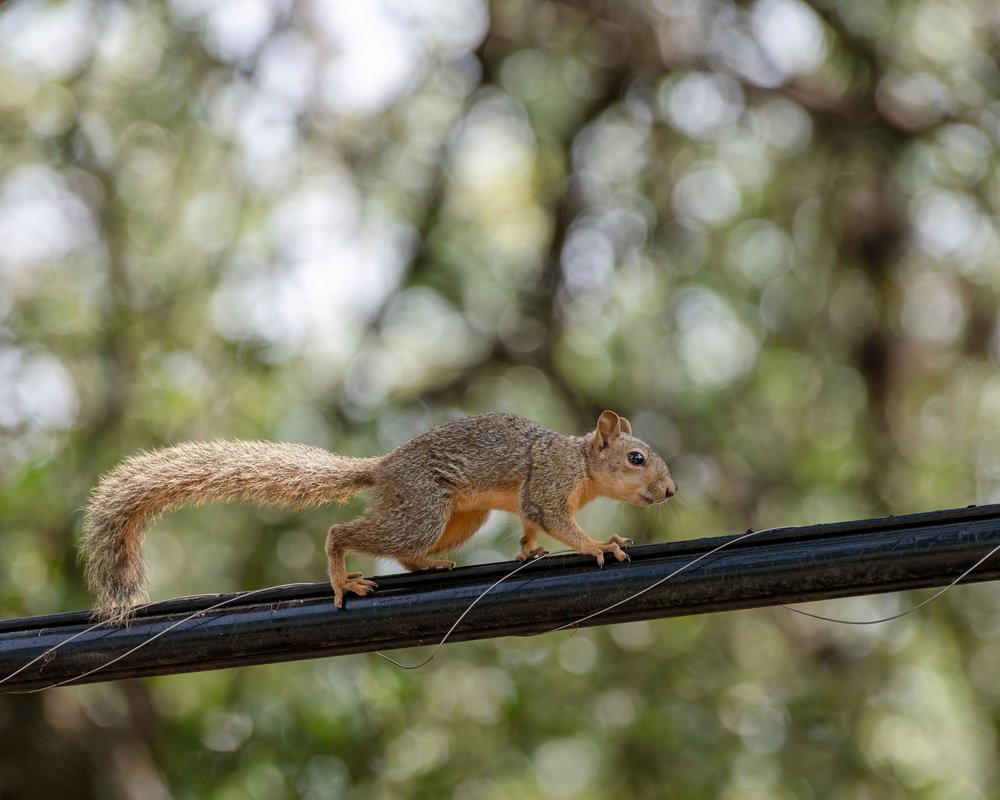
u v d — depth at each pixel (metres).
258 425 15.02
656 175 17.98
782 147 18.23
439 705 15.29
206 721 14.69
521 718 15.08
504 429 8.47
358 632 7.11
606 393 17.20
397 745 14.93
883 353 18.02
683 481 16.81
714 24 18.25
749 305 17.64
